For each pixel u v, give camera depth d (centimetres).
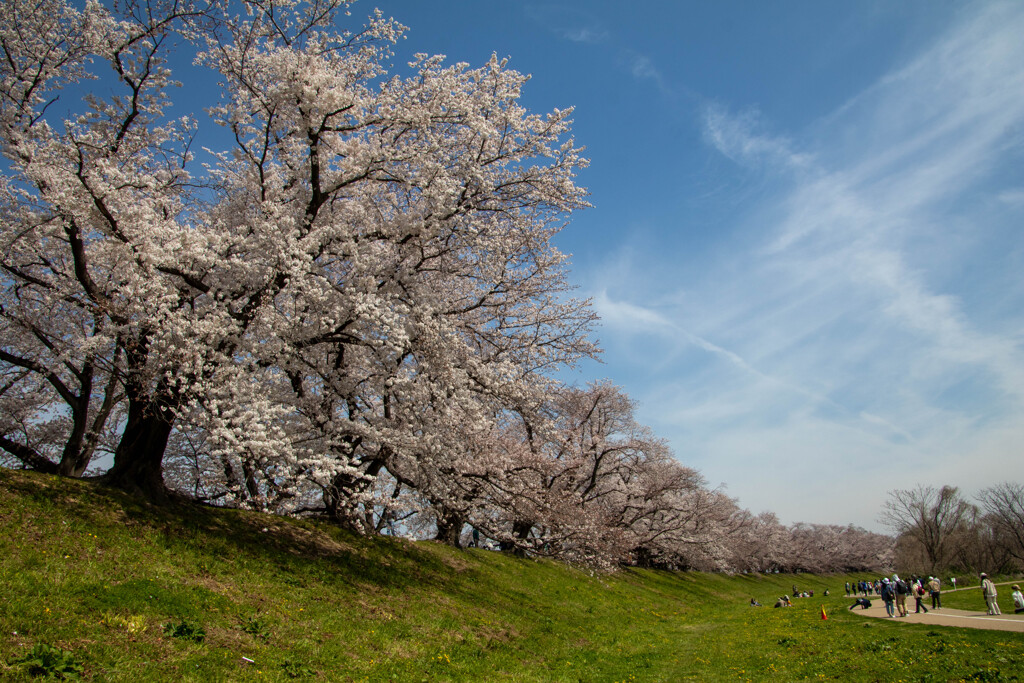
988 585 2450
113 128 1450
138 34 1345
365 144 1473
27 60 1394
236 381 1238
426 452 1590
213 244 1306
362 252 1485
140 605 885
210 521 1399
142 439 1352
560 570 2931
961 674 1241
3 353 1322
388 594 1459
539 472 1988
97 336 1159
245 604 1050
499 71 1608
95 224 1253
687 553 5369
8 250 1293
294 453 1361
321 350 1587
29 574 849
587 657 1548
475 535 2886
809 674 1396
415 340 1505
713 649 1900
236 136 1491
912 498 6525
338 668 944
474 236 1558
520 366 1734
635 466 4084
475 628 1459
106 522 1123
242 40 1404
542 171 1609
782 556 9475
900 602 2578
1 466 1244
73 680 667
